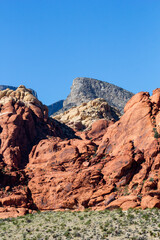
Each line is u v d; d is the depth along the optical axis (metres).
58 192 73.25
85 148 82.88
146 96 86.25
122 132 83.06
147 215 55.62
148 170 71.75
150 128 78.69
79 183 72.94
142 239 46.72
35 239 51.34
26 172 81.88
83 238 49.91
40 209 72.75
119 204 63.81
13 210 69.44
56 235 52.00
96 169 75.69
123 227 52.06
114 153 78.69
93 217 59.81
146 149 74.88
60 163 80.69
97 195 70.25
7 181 76.69
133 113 83.88
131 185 70.25
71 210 70.50
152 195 66.94
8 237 53.56
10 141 87.56
